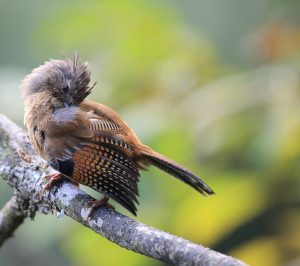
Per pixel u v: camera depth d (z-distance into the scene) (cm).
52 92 1007
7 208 972
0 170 948
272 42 1111
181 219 1070
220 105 1055
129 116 1063
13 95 1093
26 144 980
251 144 1039
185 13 1712
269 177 1055
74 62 1044
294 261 1055
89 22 1195
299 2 1197
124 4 1173
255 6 1666
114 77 1117
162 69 1124
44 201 895
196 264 662
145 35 1155
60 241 1161
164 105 1083
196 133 1041
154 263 1094
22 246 1551
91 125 920
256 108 1050
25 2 1778
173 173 947
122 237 759
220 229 1080
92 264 1100
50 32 1223
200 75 1114
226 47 1686
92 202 826
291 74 1066
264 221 1413
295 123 1017
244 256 1071
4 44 1772
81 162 901
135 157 948
